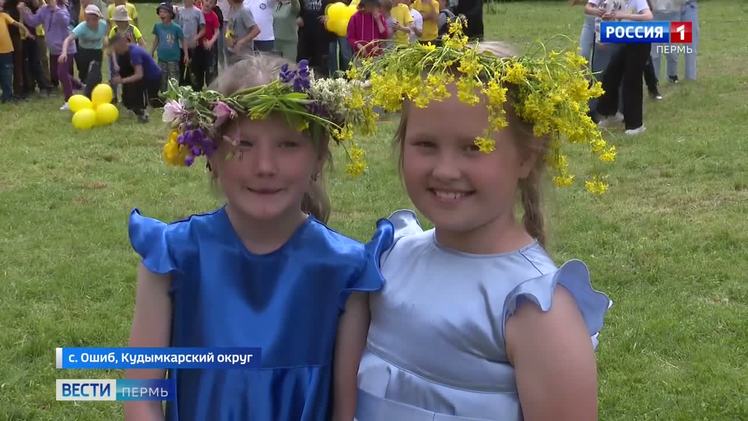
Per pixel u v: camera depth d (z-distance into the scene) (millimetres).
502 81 1854
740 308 4809
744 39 16859
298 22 11688
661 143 8500
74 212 6832
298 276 2109
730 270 5320
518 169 1938
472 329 1863
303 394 2096
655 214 6457
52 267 5570
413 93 1861
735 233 5945
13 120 10648
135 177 7953
